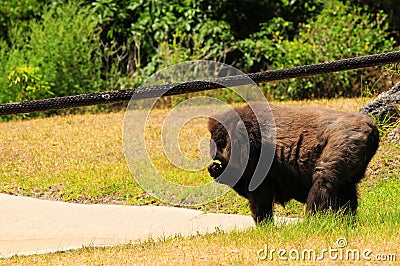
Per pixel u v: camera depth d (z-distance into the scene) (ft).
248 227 45.09
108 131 80.38
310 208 39.91
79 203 60.18
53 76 96.07
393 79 73.77
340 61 39.68
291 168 41.45
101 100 38.06
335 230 37.99
